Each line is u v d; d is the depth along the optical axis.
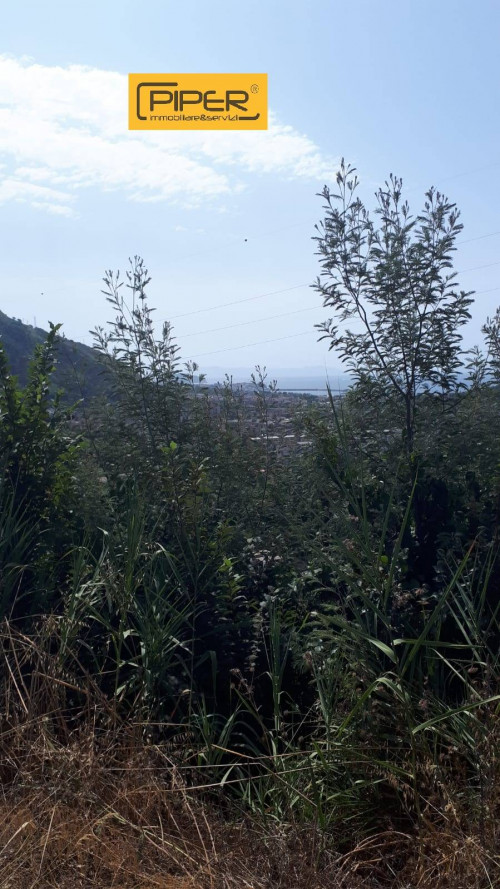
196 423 6.22
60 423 5.72
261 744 3.98
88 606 4.25
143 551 4.67
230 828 3.24
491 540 4.38
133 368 6.14
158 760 3.54
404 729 3.38
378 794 3.31
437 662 3.74
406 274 5.62
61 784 3.31
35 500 5.27
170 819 3.26
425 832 3.06
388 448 5.66
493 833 2.94
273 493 5.94
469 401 6.08
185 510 4.80
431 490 4.69
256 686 4.20
